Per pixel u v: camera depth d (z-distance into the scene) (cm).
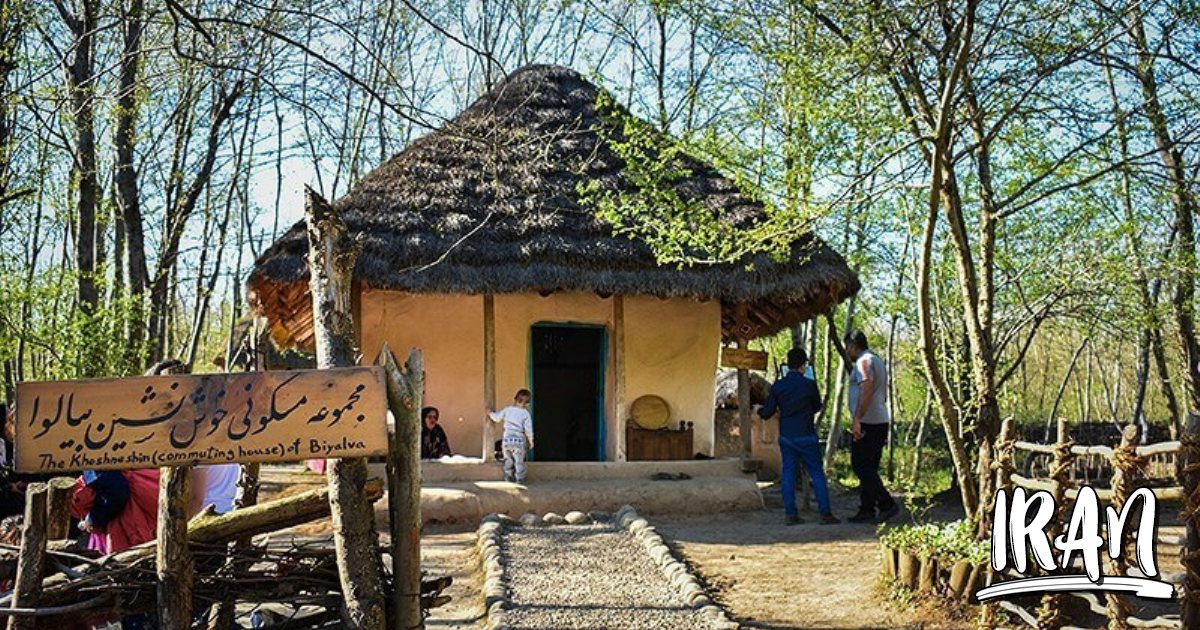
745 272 1261
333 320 479
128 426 440
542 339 1508
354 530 469
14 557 504
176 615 461
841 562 945
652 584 862
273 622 536
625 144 1026
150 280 1864
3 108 1143
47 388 442
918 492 1116
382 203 1286
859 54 833
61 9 1339
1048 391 4031
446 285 1211
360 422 439
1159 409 3534
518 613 768
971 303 931
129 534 604
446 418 1370
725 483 1262
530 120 1393
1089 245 1434
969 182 1432
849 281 1304
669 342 1428
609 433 1411
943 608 752
